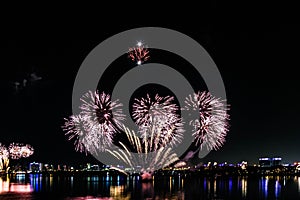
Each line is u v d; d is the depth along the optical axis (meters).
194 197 64.25
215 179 134.75
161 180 122.31
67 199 60.62
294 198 65.25
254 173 170.75
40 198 62.38
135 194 68.88
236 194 70.69
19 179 138.00
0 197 64.06
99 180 127.69
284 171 173.50
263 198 64.81
